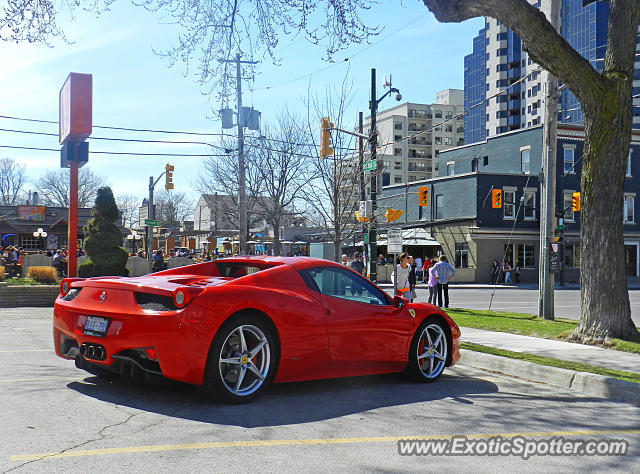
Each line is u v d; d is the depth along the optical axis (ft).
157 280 19.06
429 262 121.39
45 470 12.17
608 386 22.27
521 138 153.99
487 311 60.75
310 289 20.17
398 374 24.09
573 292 110.52
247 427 15.78
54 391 18.97
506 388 23.03
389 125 387.55
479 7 31.81
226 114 40.81
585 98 34.35
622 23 34.22
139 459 13.01
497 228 142.61
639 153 155.43
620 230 34.47
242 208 84.07
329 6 35.65
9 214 192.75
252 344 18.81
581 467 13.78
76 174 60.59
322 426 16.24
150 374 17.52
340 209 83.97
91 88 58.39
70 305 19.26
